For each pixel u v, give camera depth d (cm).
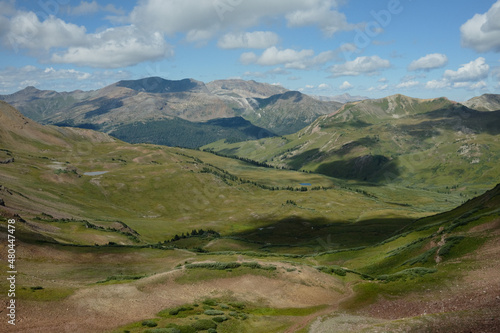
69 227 13500
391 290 5347
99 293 5088
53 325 3791
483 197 9719
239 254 10669
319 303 5528
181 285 5900
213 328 4262
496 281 4419
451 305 4144
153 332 3831
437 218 11062
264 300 5594
